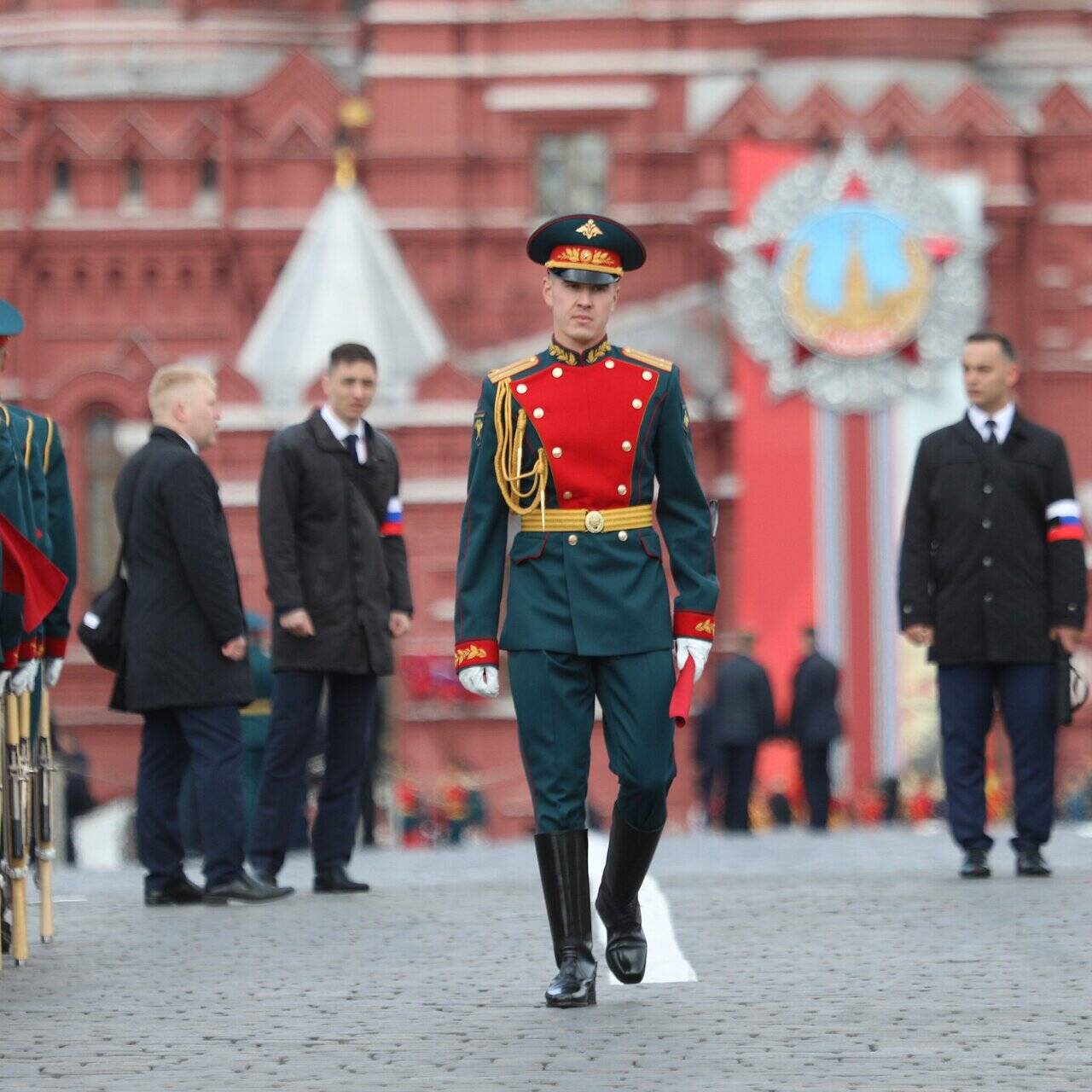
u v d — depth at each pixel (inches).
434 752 6830.7
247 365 7283.5
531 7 7810.0
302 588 2182.6
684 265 7711.6
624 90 7770.7
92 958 1695.4
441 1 7810.0
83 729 7317.9
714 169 7485.2
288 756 2196.1
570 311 1443.2
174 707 2071.9
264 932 1838.1
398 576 2246.6
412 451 7012.8
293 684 2181.3
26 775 1675.7
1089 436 7598.4
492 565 1457.9
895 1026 1337.4
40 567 1595.7
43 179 7760.8
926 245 7007.9
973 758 2167.8
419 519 6988.2
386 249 7391.7
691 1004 1425.9
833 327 6968.5
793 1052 1266.0
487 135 7810.0
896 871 2262.6
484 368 7696.9
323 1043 1322.6
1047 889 2003.0
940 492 2183.8
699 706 6879.9
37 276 7731.3
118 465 7623.0
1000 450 2181.3
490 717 6830.7
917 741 6835.6
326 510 2192.4
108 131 7746.1
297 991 1515.7
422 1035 1342.3
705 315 7504.9
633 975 1441.9
